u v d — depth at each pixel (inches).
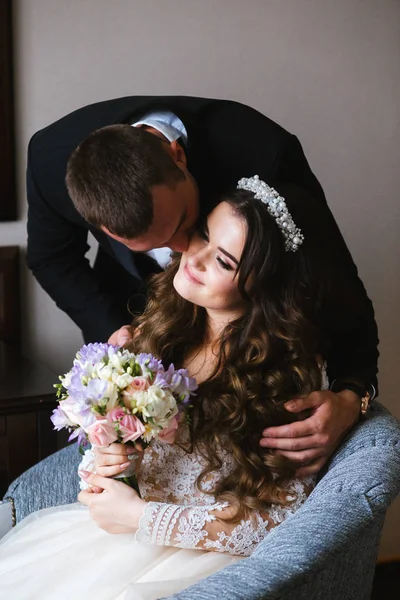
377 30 108.8
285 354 66.9
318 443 64.1
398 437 64.3
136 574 60.3
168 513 60.9
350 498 54.8
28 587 60.4
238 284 63.4
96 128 80.0
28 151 86.7
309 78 107.7
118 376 57.6
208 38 102.7
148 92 102.5
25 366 94.4
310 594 49.6
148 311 74.6
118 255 82.4
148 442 60.9
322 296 68.2
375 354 74.5
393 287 117.9
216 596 44.3
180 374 60.8
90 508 63.6
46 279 92.4
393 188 114.8
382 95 111.1
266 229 63.1
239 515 61.3
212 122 74.4
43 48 98.0
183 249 64.5
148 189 57.4
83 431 60.7
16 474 86.5
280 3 104.3
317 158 110.7
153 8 100.1
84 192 59.2
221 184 73.8
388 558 123.8
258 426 65.3
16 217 102.1
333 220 74.3
